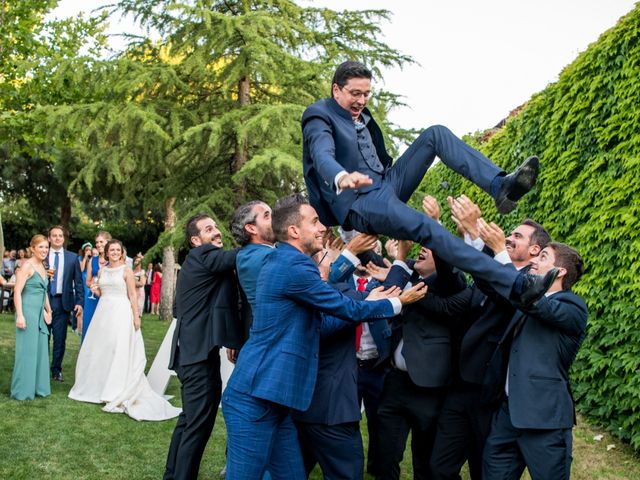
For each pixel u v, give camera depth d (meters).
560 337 3.12
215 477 4.41
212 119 10.11
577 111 6.14
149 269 18.58
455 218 3.28
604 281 5.57
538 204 6.79
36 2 11.73
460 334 3.73
